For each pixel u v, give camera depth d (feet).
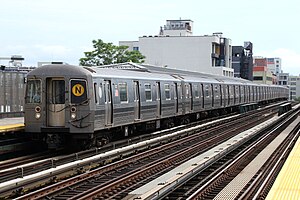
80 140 69.10
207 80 134.31
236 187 51.42
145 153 71.61
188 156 73.72
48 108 67.36
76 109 65.98
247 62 416.05
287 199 37.68
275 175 56.90
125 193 47.50
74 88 66.08
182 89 108.88
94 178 54.34
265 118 159.02
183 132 90.43
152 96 90.22
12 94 88.22
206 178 54.95
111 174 57.67
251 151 80.43
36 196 44.24
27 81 67.72
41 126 66.95
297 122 148.77
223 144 84.17
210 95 132.67
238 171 61.87
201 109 124.26
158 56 321.93
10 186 44.09
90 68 69.00
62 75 66.18
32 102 67.41
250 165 66.13
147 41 323.78
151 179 55.16
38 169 55.47
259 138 97.96
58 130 66.33
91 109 65.98
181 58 319.47
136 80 82.79
